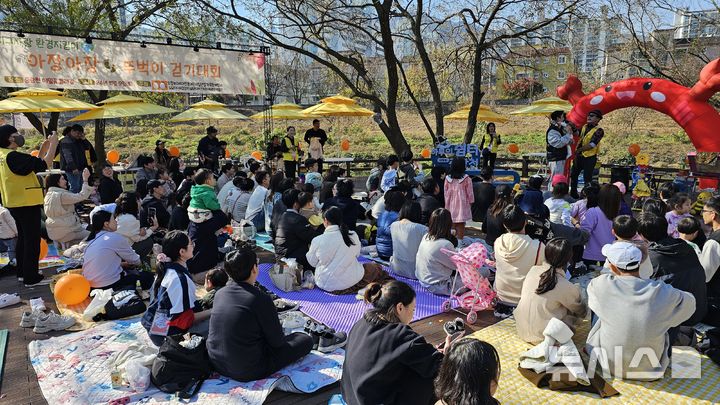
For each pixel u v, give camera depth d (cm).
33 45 820
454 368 190
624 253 328
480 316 454
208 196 564
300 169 1349
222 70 993
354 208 662
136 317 453
